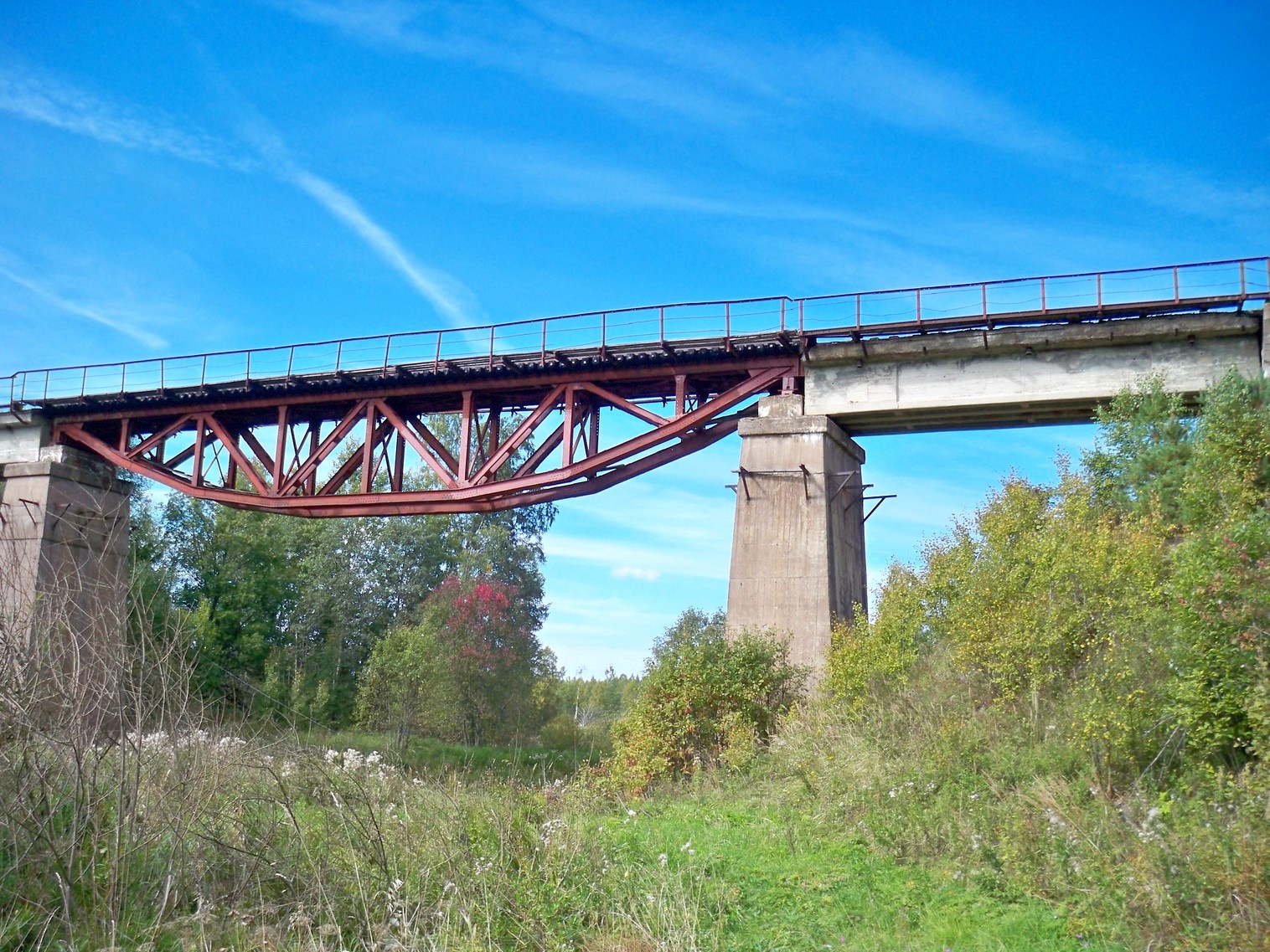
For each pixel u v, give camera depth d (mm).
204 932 7965
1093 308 20672
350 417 27781
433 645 40500
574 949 8469
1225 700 10141
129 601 9156
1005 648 14062
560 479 24984
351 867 9227
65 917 7375
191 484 29656
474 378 26438
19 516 31047
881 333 22547
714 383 25375
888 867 10766
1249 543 10602
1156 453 18094
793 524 22125
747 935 8953
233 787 9492
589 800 15047
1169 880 8430
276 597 51656
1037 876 9633
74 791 8547
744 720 18344
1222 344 20297
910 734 14484
